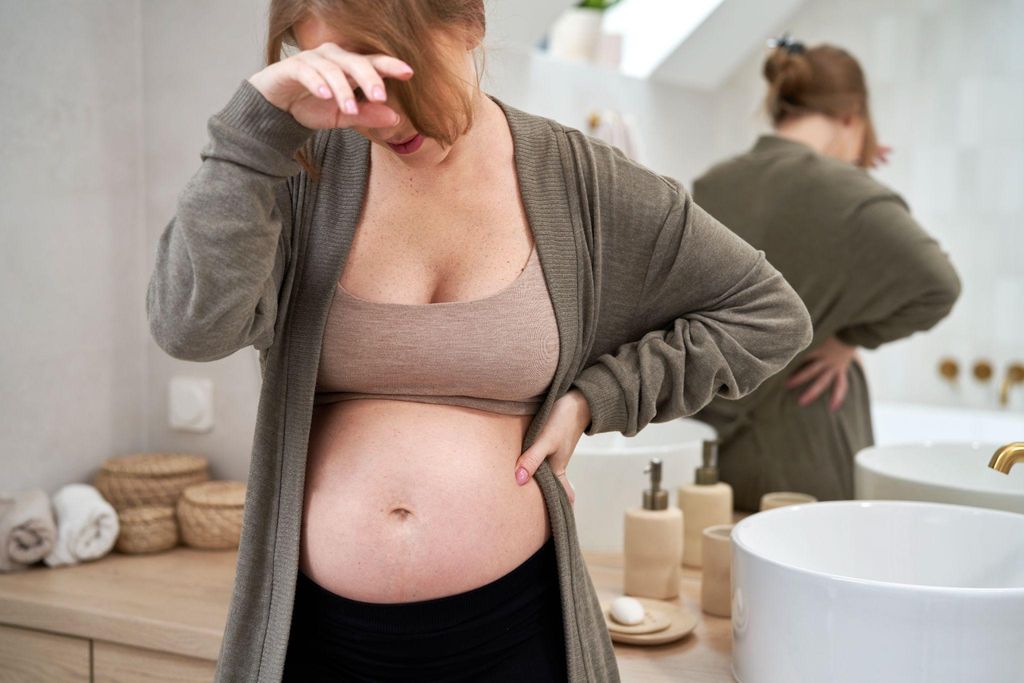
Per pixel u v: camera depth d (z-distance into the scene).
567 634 0.90
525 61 1.69
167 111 1.72
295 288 0.91
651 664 1.16
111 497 1.63
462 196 0.91
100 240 1.69
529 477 0.92
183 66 1.70
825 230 1.54
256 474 0.92
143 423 1.79
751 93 1.90
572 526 0.96
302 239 0.92
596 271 0.96
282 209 0.91
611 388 0.96
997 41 1.88
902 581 1.21
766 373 1.00
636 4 1.90
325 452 0.92
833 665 0.96
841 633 0.96
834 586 0.95
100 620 1.33
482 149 0.92
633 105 1.86
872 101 2.00
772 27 1.91
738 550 1.08
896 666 0.93
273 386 0.92
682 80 1.90
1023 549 1.13
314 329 0.89
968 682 0.92
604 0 1.85
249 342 0.87
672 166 1.91
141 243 1.77
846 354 1.57
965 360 1.90
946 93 1.93
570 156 0.97
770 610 1.02
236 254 0.79
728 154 1.93
